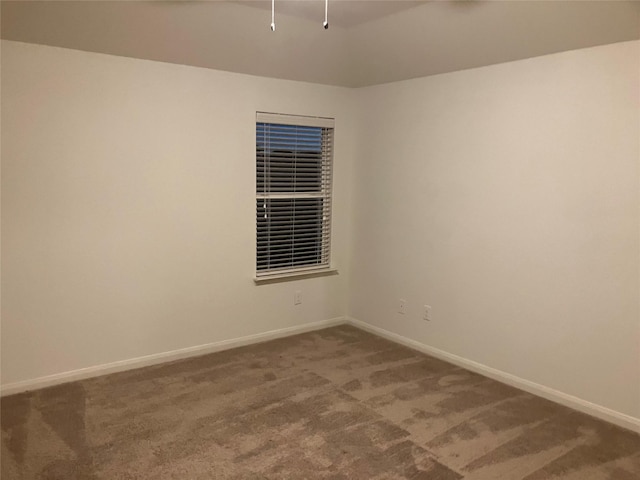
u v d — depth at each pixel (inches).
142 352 145.1
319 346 165.6
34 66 119.3
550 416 119.2
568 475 96.2
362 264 182.7
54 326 130.1
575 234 119.7
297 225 177.5
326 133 179.8
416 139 157.3
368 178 176.6
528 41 119.4
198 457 99.7
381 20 134.7
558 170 121.6
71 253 130.1
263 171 164.9
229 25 130.6
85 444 103.3
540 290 128.0
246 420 114.8
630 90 107.7
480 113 137.6
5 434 106.7
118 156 133.7
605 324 116.1
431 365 150.4
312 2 121.9
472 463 99.4
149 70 135.3
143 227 140.3
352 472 95.7
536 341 130.0
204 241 151.9
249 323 165.9
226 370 143.9
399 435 109.4
